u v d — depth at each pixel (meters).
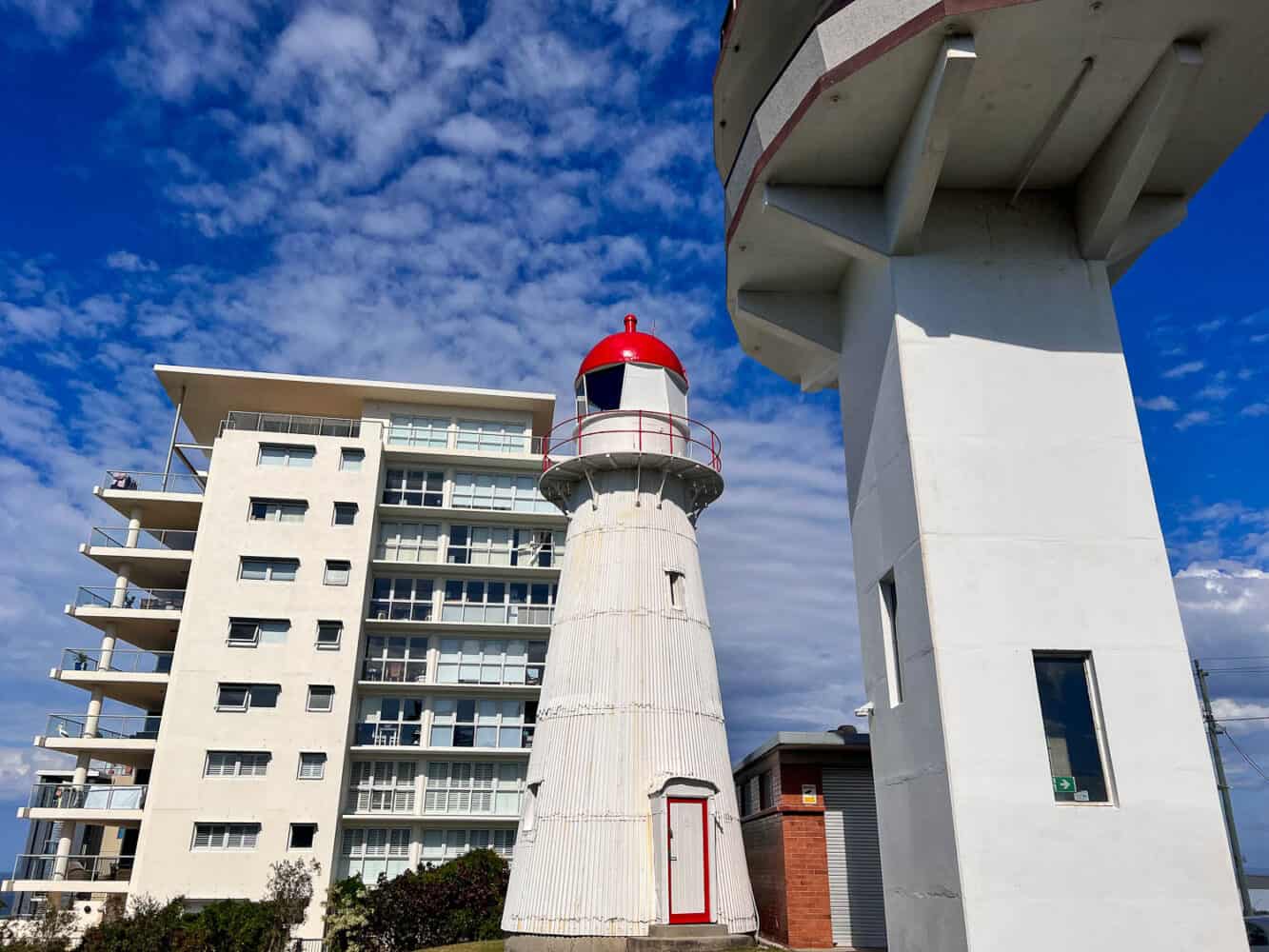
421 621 42.25
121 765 47.62
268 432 44.12
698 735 21.56
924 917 12.51
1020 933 11.19
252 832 36.81
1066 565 12.91
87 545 40.34
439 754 39.81
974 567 12.83
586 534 23.89
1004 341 14.03
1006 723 12.11
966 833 11.59
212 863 36.06
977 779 11.84
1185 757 12.05
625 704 21.25
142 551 40.56
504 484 46.16
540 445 48.69
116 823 38.78
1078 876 11.45
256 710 38.50
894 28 12.27
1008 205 14.84
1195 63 11.94
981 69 12.41
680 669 22.14
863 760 21.53
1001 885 11.38
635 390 25.05
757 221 15.53
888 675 14.45
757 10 15.38
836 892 20.38
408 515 44.12
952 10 11.55
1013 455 13.43
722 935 18.86
